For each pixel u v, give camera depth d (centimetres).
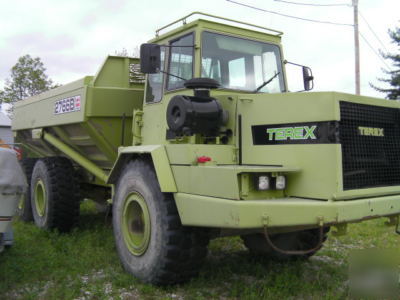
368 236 638
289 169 349
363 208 344
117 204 465
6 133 2209
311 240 474
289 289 400
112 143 582
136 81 607
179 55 457
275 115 372
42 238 589
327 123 342
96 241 566
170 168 400
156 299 375
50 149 766
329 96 342
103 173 621
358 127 361
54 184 622
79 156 659
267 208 325
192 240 387
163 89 469
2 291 389
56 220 621
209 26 444
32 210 694
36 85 2605
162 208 391
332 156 339
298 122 358
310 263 494
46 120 684
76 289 394
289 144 362
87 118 551
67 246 538
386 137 387
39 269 446
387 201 366
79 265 465
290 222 325
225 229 396
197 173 367
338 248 570
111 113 560
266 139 378
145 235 411
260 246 482
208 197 354
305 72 516
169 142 446
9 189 394
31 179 702
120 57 593
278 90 497
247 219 322
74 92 585
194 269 395
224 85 447
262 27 491
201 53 432
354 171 354
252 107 389
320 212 327
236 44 466
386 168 384
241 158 394
